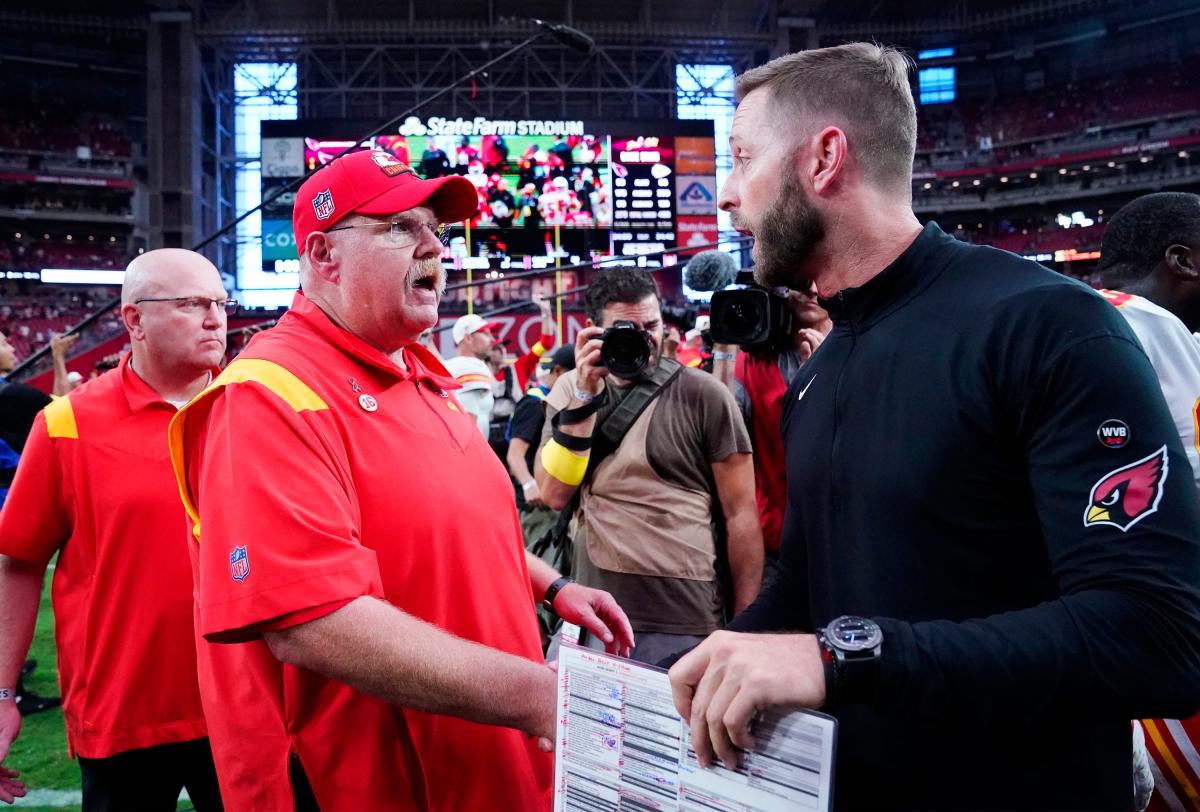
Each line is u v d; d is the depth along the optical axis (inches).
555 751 36.4
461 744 51.9
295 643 44.7
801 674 30.9
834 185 43.7
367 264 55.4
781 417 51.1
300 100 1077.1
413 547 51.6
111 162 1168.2
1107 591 32.2
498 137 979.3
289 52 1061.8
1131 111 1210.0
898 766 40.4
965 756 39.0
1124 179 1219.2
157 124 1016.9
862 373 42.8
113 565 77.2
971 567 38.4
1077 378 34.9
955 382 38.7
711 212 988.6
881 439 40.8
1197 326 79.6
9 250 1170.6
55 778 118.4
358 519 50.2
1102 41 1244.5
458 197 59.1
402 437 54.0
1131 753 40.9
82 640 77.6
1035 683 31.2
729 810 30.7
